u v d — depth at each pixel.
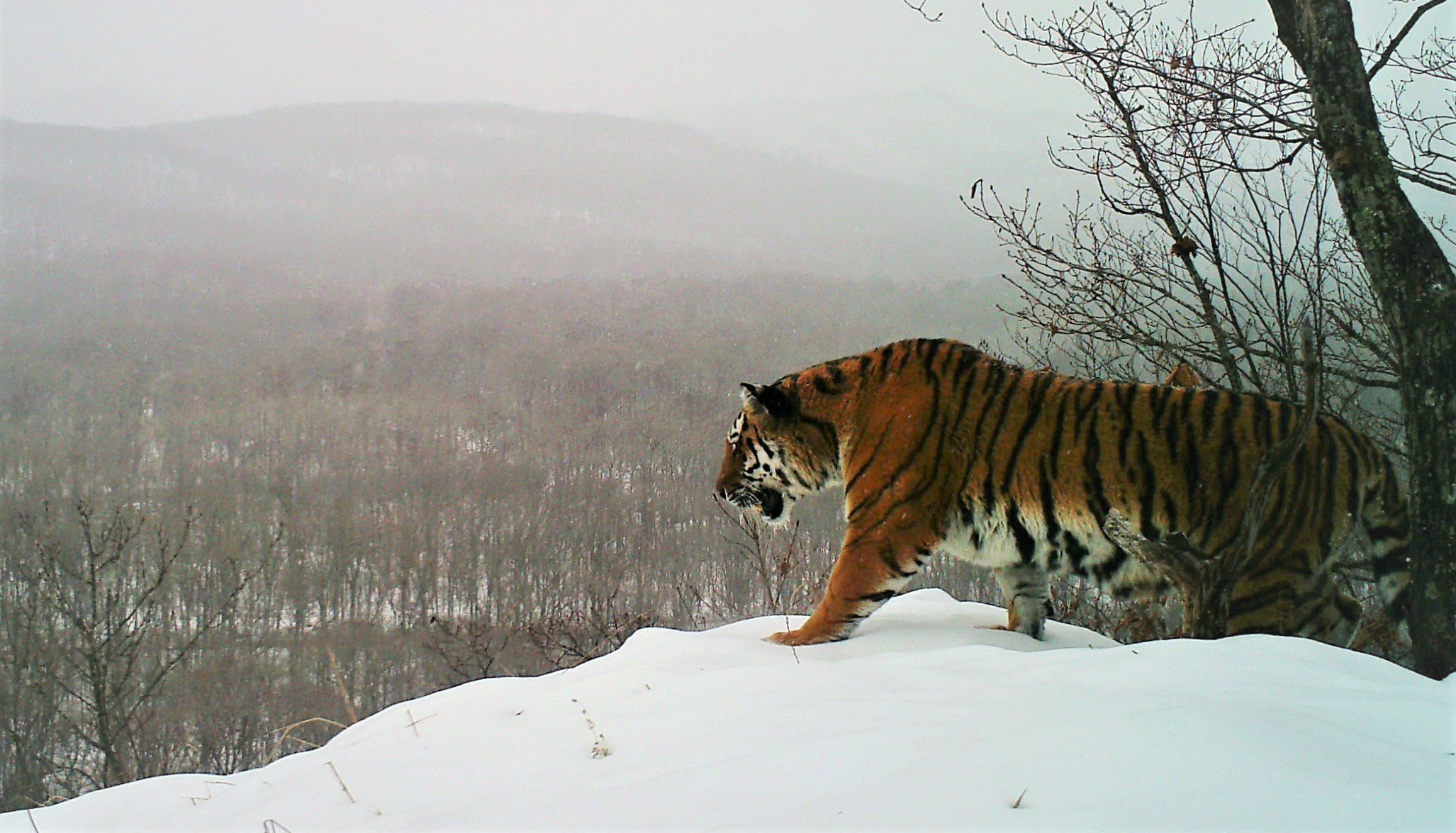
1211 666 3.54
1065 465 5.19
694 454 49.38
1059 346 9.43
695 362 65.62
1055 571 5.35
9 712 25.06
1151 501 5.07
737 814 2.53
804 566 8.56
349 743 4.18
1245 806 2.24
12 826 3.94
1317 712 3.04
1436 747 2.79
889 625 5.69
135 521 39.53
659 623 19.69
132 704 27.95
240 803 3.64
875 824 2.35
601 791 2.91
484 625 22.70
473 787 3.25
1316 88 5.27
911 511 5.42
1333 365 8.31
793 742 3.00
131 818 3.79
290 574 36.78
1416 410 4.96
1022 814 2.30
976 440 5.37
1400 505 5.18
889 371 5.73
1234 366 8.04
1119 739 2.65
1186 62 7.43
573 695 4.16
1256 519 4.70
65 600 25.98
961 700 3.34
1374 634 5.60
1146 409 5.18
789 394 5.99
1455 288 4.95
